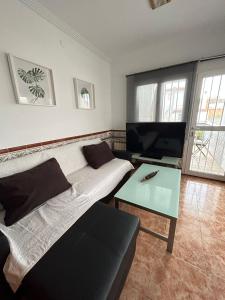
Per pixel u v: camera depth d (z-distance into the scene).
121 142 3.43
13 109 1.54
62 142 2.18
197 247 1.34
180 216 1.73
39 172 1.37
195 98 2.48
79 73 2.36
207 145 2.62
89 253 0.85
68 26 1.97
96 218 1.14
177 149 2.55
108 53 2.83
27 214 1.16
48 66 1.84
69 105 2.23
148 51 2.67
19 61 1.51
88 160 2.18
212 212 1.80
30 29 1.60
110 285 0.71
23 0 1.48
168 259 1.23
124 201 1.39
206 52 2.29
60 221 1.11
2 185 1.13
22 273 0.74
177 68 2.46
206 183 2.51
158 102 2.76
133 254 1.14
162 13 1.79
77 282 0.70
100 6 1.65
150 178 1.78
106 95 3.16
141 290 1.02
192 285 1.05
